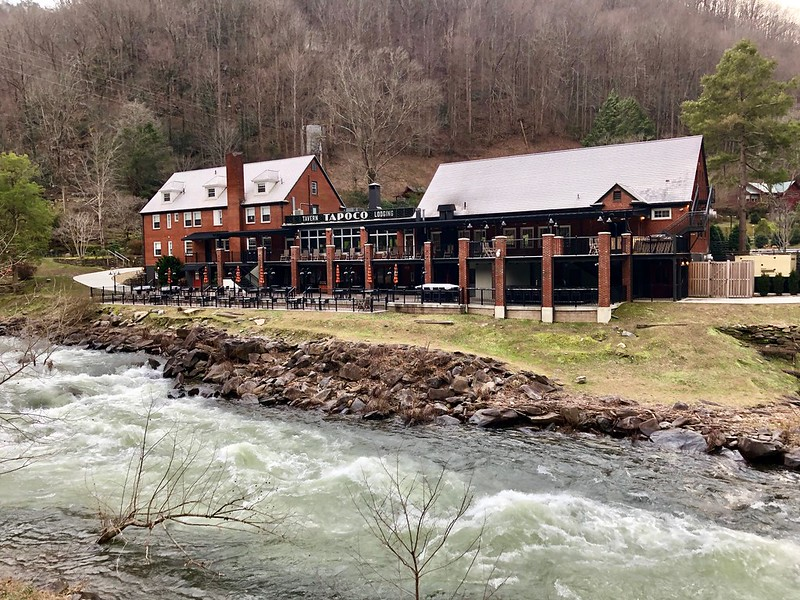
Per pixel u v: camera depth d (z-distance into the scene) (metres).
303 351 29.30
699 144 39.81
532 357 27.75
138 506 14.16
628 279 34.22
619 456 18.20
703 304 32.91
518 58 104.06
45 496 14.81
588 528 13.42
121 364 32.38
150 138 75.19
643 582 11.33
